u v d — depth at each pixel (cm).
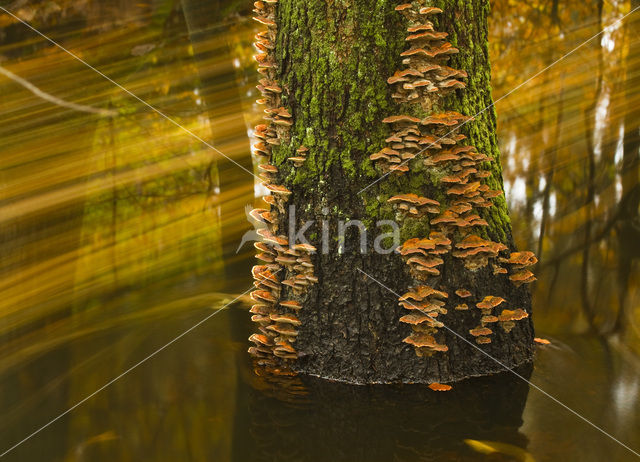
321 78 314
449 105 315
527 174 1070
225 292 613
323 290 321
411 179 312
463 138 313
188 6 670
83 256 1030
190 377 339
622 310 551
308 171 321
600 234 877
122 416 297
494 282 328
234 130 723
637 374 338
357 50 307
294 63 324
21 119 542
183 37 930
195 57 698
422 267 303
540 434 262
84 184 591
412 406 290
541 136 1059
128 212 1210
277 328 328
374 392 304
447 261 313
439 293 302
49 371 378
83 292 700
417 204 306
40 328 528
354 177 313
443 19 313
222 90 707
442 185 314
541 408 287
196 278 873
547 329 463
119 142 1184
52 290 566
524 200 1063
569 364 352
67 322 539
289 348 324
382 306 312
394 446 256
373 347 312
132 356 389
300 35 319
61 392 336
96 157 1137
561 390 310
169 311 521
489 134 347
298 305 322
